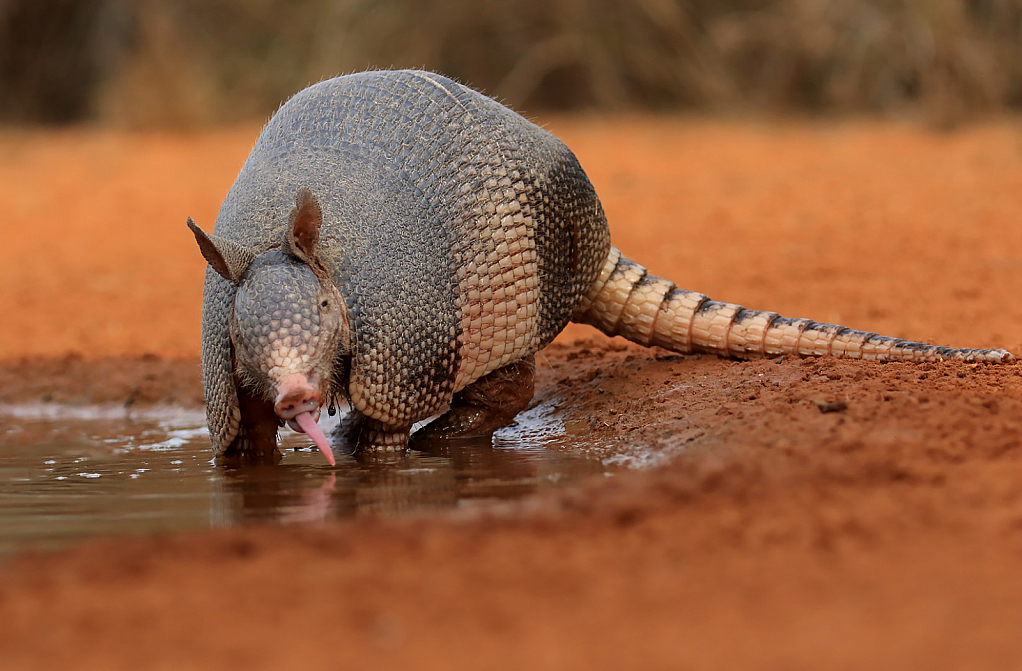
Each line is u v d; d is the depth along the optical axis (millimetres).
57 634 6027
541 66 47781
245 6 49719
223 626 6062
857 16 43594
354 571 6871
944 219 23906
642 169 31938
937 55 37281
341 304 10508
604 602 6277
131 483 10734
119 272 25250
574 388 14164
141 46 45812
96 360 18844
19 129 50344
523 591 6477
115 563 7145
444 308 11258
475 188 11688
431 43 47531
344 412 14664
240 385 10820
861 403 10633
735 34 45750
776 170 30641
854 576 6555
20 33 52969
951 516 7500
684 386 12766
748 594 6340
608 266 14023
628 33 47438
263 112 47906
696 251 23156
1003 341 14977
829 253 22109
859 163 30547
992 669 5379
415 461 11352
